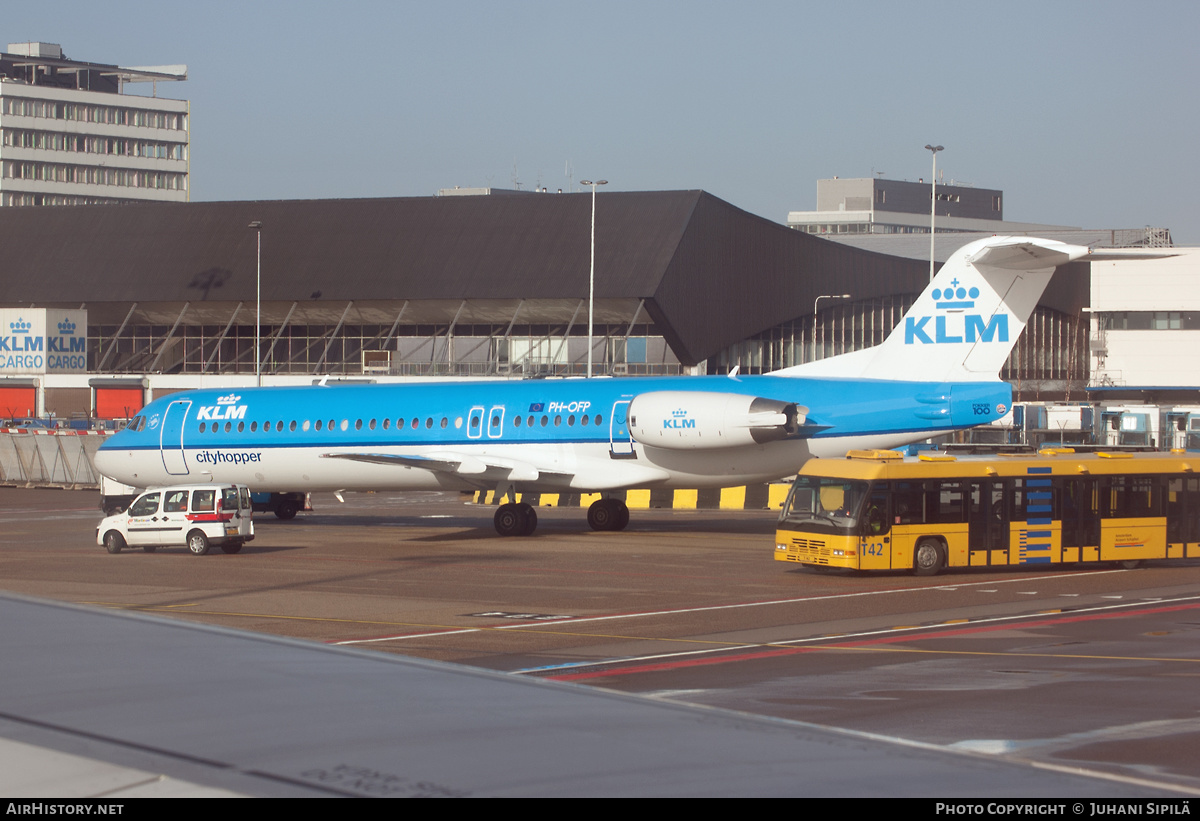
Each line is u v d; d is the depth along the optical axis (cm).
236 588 5106
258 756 787
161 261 18325
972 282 6462
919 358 6606
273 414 8000
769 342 17850
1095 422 12231
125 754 783
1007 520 5588
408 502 10738
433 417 7606
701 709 961
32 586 5203
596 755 805
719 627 4062
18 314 17500
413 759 787
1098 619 4209
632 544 6862
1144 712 2683
